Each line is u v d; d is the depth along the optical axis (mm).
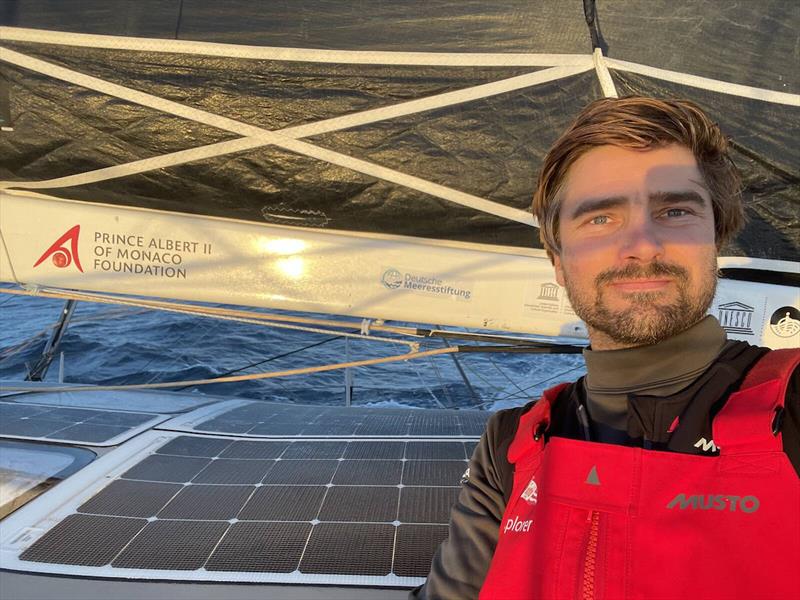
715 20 2080
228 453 2383
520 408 1226
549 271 2150
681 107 1035
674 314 981
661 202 1002
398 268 2170
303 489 2059
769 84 2096
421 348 5914
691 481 880
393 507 1934
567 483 956
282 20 2084
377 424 2791
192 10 2080
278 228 2176
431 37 2092
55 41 2080
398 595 1522
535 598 908
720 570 817
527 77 2092
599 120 1046
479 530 1146
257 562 1643
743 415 891
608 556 878
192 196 2178
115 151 2137
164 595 1512
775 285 2180
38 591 1515
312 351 6762
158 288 2189
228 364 6270
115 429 2588
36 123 2121
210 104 2113
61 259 2186
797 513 820
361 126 2123
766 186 2148
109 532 1771
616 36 2088
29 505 1904
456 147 2131
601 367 1051
